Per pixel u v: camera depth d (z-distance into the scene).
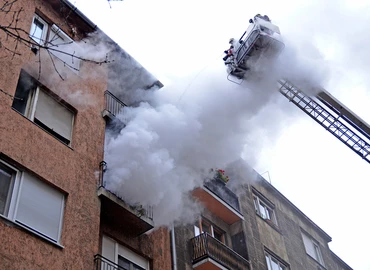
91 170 12.95
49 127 12.84
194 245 16.77
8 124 11.30
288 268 21.89
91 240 11.55
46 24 14.91
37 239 10.25
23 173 11.01
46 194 11.29
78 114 13.84
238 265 17.66
